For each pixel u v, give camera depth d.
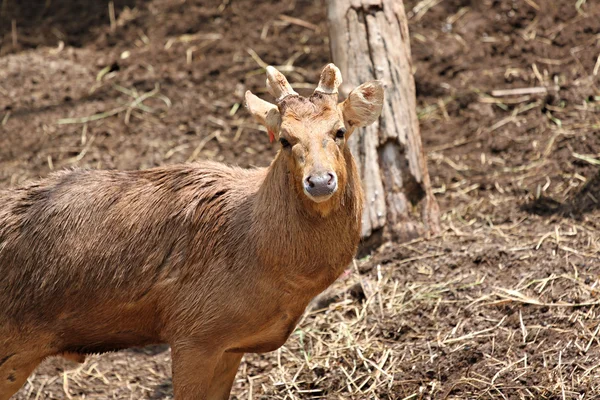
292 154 7.68
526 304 9.84
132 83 15.84
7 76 16.08
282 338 8.77
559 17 15.56
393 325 10.22
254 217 8.23
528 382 8.81
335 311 10.83
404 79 12.24
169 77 15.90
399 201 11.77
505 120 13.91
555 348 9.12
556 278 10.09
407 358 9.68
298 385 9.85
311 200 7.81
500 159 13.23
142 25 17.20
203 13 17.22
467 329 9.80
